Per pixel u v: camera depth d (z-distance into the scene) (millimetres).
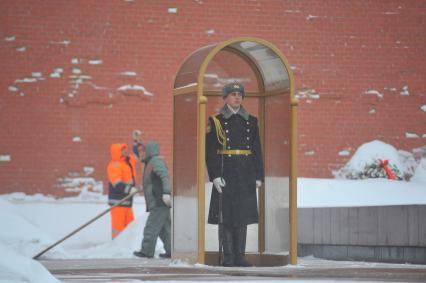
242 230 17359
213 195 17453
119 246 27188
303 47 44906
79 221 39031
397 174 42344
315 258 22203
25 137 43500
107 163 43781
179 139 18094
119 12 43812
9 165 43406
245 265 17234
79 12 43812
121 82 43812
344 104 45188
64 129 43719
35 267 10391
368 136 45281
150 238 24438
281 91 17781
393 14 45531
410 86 45625
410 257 18938
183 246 17844
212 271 15375
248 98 18516
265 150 18422
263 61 18141
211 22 44188
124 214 30859
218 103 18562
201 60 17297
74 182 43656
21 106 43531
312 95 44969
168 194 24484
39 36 43656
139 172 43062
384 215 19734
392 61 45500
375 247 20047
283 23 44656
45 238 24906
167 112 43906
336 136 45062
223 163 17344
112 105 43812
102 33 43875
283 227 17672
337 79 45125
